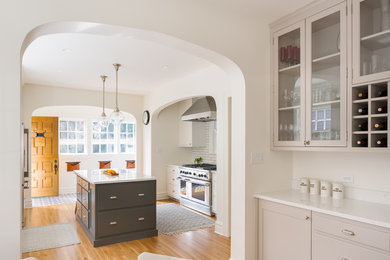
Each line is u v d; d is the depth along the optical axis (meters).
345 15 2.22
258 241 2.73
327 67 2.37
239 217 2.74
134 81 5.39
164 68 4.43
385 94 2.09
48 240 3.84
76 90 6.00
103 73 4.75
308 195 2.69
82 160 7.48
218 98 4.25
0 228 1.66
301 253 2.31
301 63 2.56
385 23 2.02
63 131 7.37
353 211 2.07
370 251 1.86
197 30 2.42
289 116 2.70
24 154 4.96
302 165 2.98
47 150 7.00
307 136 2.50
